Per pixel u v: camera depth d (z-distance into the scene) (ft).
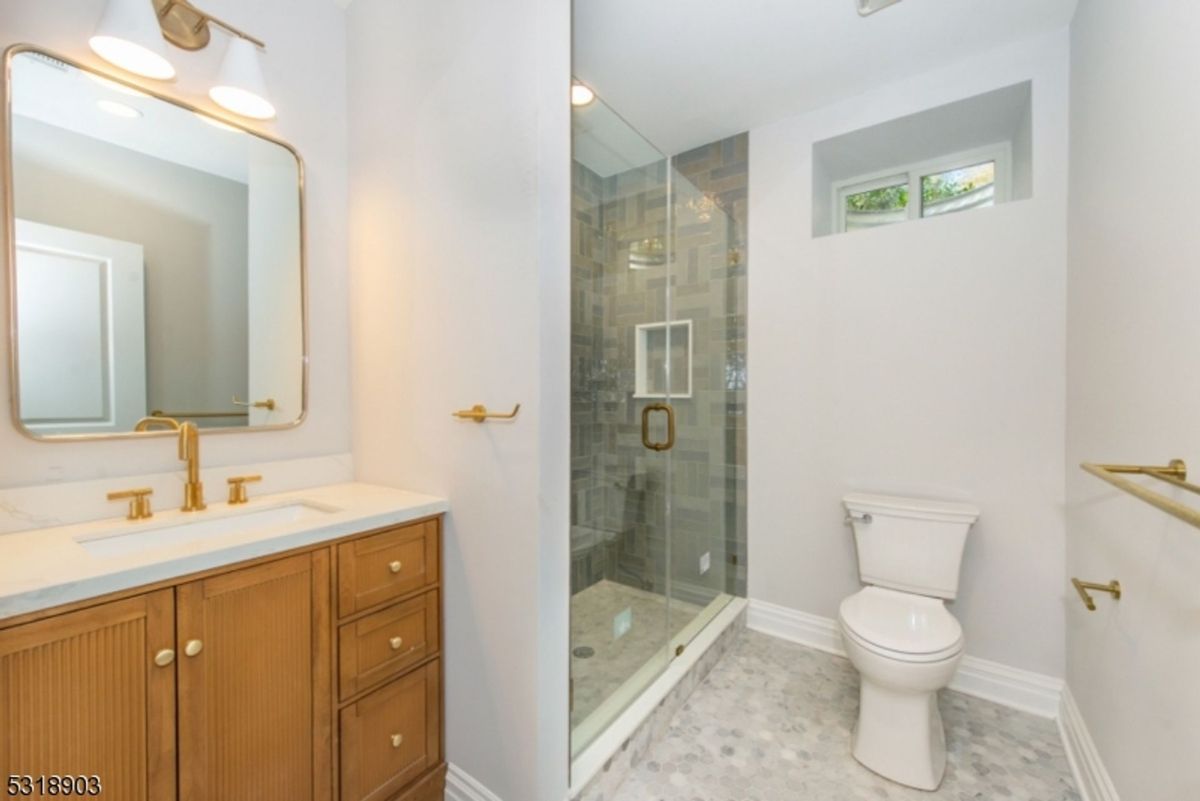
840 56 6.15
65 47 3.96
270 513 4.78
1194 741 2.92
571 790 4.33
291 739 3.69
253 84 4.71
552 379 4.16
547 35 4.02
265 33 5.13
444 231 4.72
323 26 5.63
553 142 4.12
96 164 4.16
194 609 3.20
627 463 6.81
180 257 4.65
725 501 8.36
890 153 7.52
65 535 3.65
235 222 4.99
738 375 8.24
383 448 5.48
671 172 7.55
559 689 4.27
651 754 5.30
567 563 4.38
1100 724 4.50
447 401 4.75
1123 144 4.09
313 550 3.81
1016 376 6.02
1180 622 3.12
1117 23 4.25
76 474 4.04
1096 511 4.72
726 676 6.72
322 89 5.62
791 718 5.87
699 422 7.97
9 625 2.53
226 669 3.35
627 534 6.73
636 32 5.72
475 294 4.45
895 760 4.92
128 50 4.15
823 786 4.87
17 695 2.57
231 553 3.33
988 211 6.16
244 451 5.06
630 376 7.00
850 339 7.14
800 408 7.58
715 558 8.16
